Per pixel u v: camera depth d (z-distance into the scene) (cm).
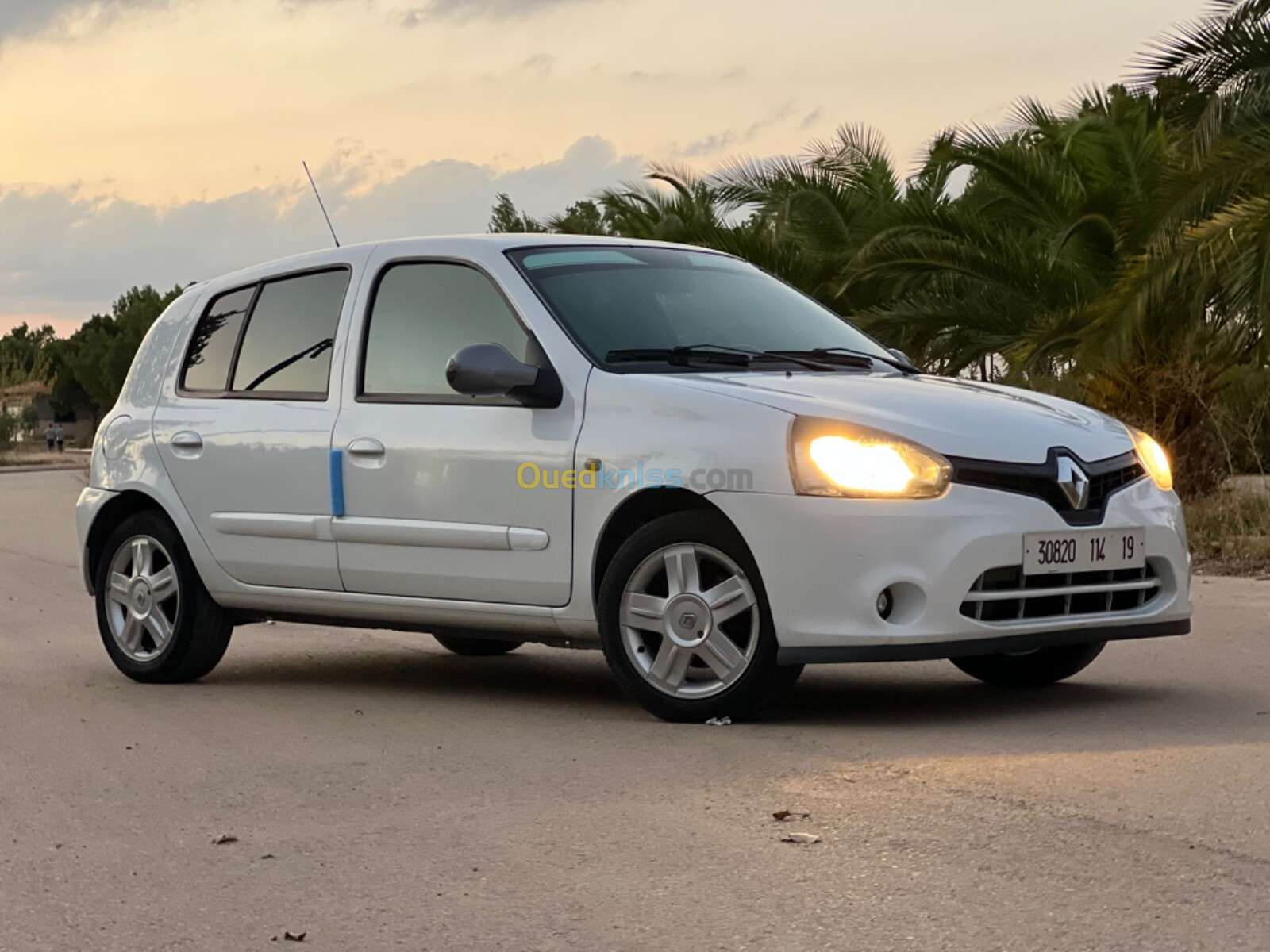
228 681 760
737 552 563
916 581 539
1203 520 1327
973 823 424
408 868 405
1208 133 1413
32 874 414
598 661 821
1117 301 1421
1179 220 1413
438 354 657
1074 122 1838
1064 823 421
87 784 521
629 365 613
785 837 417
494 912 366
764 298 695
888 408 568
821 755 516
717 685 576
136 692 726
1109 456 583
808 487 549
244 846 433
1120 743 525
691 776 493
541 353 622
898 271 1841
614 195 2561
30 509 2477
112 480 769
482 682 739
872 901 362
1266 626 826
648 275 670
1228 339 1503
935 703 623
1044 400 621
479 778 505
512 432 620
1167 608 590
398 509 652
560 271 654
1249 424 1519
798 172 2167
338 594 682
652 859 403
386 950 345
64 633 966
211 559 725
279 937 356
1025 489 555
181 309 782
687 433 575
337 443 671
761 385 590
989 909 353
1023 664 660
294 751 565
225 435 720
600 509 593
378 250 700
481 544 627
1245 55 1477
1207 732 539
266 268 749
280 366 717
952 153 1852
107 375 8200
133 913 378
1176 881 368
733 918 355
